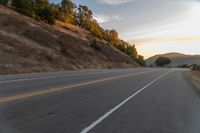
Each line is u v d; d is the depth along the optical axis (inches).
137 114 413.4
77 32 4121.6
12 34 2142.0
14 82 845.8
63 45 2674.7
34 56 1857.8
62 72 1509.6
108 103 505.7
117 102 519.2
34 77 1066.1
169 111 446.3
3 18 2412.6
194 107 494.6
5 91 628.4
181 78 1355.8
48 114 396.5
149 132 313.1
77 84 844.0
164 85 920.9
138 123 354.9
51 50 2330.2
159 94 663.8
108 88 765.9
